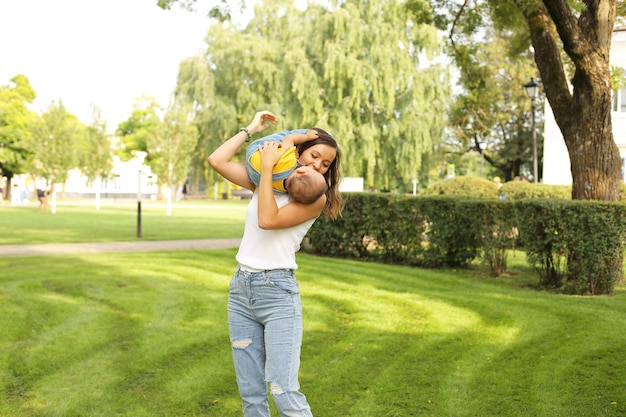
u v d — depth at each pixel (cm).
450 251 1016
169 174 2998
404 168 3134
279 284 282
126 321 632
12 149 4331
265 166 275
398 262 1102
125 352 520
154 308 695
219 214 2922
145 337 565
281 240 286
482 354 516
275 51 3631
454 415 386
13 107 4316
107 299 745
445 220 1005
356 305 718
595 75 930
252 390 295
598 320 633
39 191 2959
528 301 737
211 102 3734
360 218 1141
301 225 289
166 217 2625
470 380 451
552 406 400
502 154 3822
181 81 3869
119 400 410
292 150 283
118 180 6412
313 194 273
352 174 3162
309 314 673
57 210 3206
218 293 797
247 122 3725
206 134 3916
